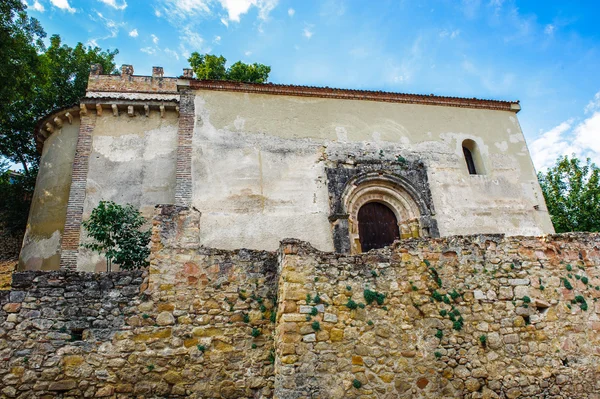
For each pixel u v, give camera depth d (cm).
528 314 948
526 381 887
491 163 1938
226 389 873
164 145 1738
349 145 1772
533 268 996
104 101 1728
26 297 873
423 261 952
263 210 1566
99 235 1220
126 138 1730
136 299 907
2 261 2078
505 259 991
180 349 885
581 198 2434
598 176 2495
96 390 834
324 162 1712
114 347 866
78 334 875
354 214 1689
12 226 2272
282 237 1538
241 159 1625
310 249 899
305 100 1811
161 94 2316
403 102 1945
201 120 1653
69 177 1723
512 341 915
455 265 963
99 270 1484
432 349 874
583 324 970
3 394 803
